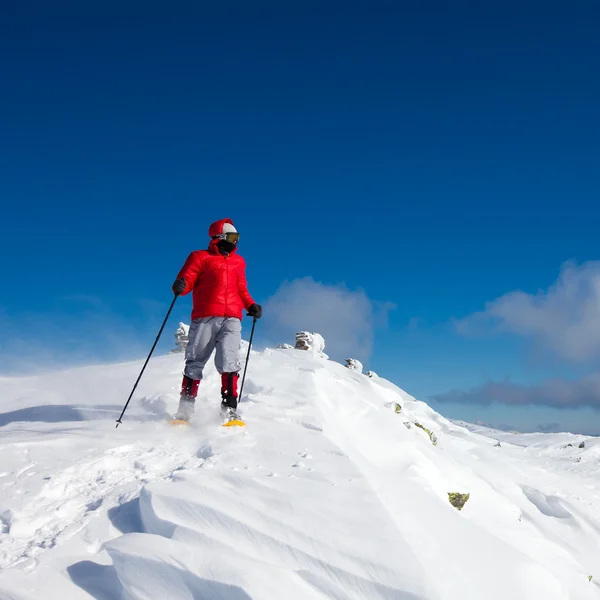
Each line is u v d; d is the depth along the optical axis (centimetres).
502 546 321
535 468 871
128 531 310
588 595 385
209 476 351
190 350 573
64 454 431
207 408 610
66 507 339
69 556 282
